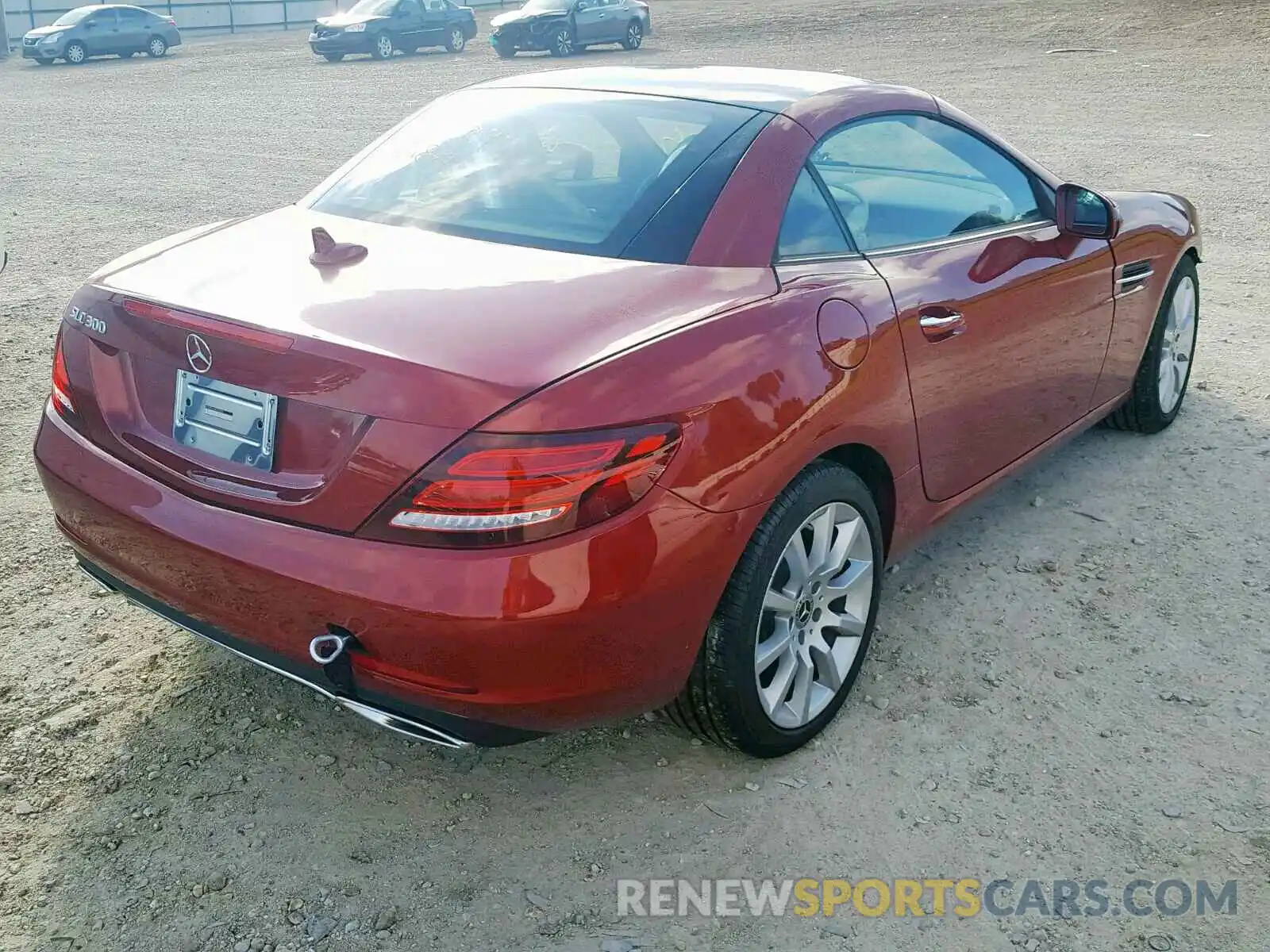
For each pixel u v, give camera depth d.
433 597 2.19
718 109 3.15
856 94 3.30
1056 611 3.58
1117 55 20.14
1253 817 2.72
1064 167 10.77
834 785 2.83
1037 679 3.24
